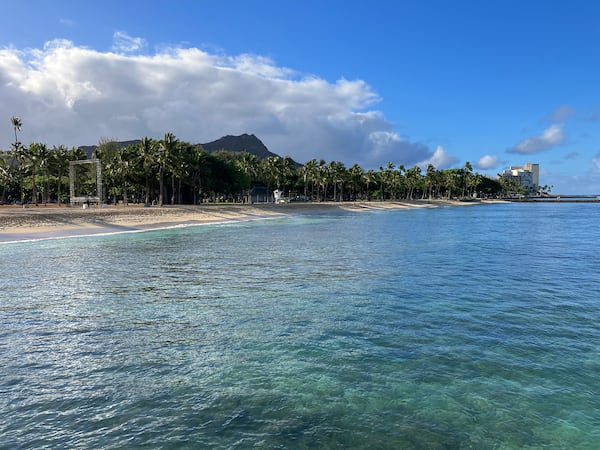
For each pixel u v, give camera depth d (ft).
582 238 150.41
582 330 44.93
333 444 25.04
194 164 338.54
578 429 26.35
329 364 36.55
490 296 61.05
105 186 380.17
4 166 359.66
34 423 27.58
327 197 608.19
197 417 28.19
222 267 88.89
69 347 41.16
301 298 60.75
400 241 140.87
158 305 57.21
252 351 39.81
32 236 151.84
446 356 38.01
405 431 26.32
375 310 53.83
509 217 310.86
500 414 28.14
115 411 29.04
